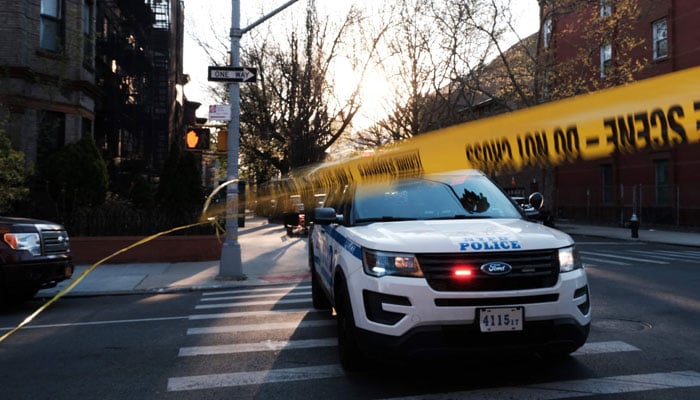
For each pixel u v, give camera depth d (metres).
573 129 3.38
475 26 22.61
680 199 23.12
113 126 23.28
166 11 29.12
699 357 4.82
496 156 3.98
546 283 3.80
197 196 16.42
